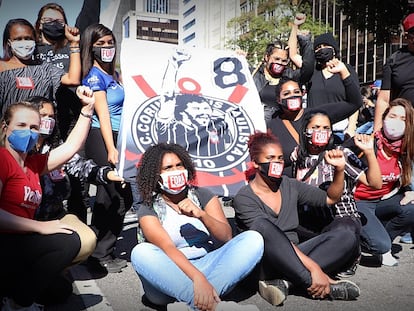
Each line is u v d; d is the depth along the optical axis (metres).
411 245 4.97
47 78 3.95
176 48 4.27
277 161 3.41
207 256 3.16
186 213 3.09
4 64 3.88
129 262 4.27
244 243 3.01
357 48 42.69
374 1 12.30
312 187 3.61
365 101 9.10
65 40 4.40
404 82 4.92
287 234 3.50
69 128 4.05
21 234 2.79
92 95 3.26
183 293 2.87
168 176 3.08
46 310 3.16
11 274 2.76
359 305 3.23
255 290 3.50
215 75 4.30
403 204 4.28
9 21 3.88
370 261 4.37
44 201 3.40
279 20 29.19
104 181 3.68
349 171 3.81
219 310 2.75
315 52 4.98
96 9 5.02
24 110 2.84
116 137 4.07
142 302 3.32
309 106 5.14
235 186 3.94
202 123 4.08
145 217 3.08
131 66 4.07
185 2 53.44
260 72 5.43
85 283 3.72
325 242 3.42
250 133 4.18
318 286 3.18
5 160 2.80
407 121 4.06
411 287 3.64
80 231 3.11
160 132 3.95
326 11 45.84
